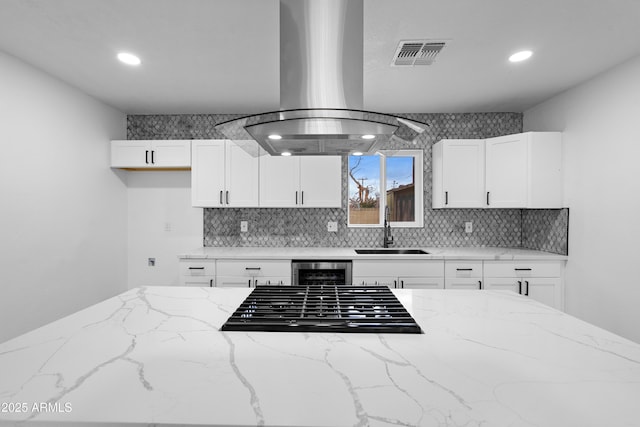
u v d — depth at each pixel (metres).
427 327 1.25
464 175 3.51
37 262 2.70
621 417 0.70
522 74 2.78
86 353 1.01
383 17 1.99
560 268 3.15
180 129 3.87
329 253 3.32
